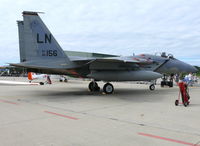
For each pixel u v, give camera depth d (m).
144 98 9.66
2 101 8.67
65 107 7.18
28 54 9.62
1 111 6.44
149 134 4.05
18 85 19.28
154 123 4.92
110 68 10.89
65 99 9.29
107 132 4.19
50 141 3.65
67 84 21.20
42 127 4.56
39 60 9.80
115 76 10.90
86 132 4.18
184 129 4.41
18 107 7.18
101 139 3.76
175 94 11.44
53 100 8.96
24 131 4.25
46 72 10.95
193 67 14.62
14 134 4.05
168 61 13.53
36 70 10.77
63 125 4.73
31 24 9.69
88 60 10.32
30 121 5.11
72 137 3.87
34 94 11.34
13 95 10.88
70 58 10.93
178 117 5.57
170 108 7.01
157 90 14.01
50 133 4.11
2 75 68.25
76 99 9.28
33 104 7.85
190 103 8.15
